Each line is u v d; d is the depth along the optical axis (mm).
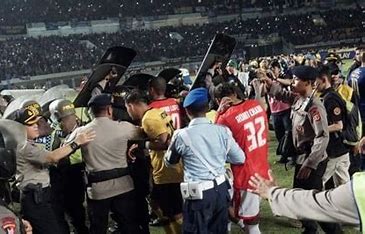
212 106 7078
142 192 5367
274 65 11727
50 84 40406
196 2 65125
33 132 4609
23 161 4590
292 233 6414
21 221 3004
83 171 5922
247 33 58781
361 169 6312
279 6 65250
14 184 4750
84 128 5023
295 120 5453
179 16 62781
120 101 6395
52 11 59375
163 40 55781
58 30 56406
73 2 60594
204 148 4633
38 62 43906
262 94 9883
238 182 5188
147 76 7695
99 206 5082
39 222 4676
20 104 4703
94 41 53562
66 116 5457
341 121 5641
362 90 6344
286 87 8992
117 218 5227
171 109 5984
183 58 50281
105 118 5105
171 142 4750
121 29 59906
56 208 5719
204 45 53938
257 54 51969
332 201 2287
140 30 59031
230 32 59250
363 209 2150
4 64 42500
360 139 6262
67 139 5172
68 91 7020
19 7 57875
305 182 5332
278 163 9961
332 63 8805
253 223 5305
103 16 61281
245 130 5121
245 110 5180
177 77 9297
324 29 59375
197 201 4613
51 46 49906
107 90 6754
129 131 5148
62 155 4695
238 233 6555
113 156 5051
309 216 2357
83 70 44781
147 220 5457
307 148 5344
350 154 6355
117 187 5055
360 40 56406
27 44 49625
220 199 4672
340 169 5781
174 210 5629
